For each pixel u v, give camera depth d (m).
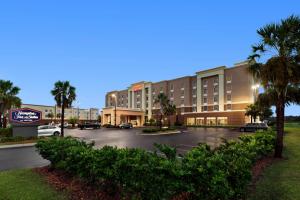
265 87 15.11
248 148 10.61
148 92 101.81
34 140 27.12
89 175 7.68
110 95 124.62
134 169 5.80
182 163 5.73
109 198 6.84
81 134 42.38
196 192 5.35
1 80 41.88
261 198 6.95
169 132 43.12
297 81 13.75
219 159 5.80
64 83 36.69
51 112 116.44
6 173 10.67
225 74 74.75
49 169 10.64
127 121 88.88
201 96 81.19
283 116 14.19
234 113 71.12
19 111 28.16
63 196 7.38
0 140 25.59
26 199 7.16
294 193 7.38
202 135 37.00
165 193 5.37
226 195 5.25
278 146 13.98
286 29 13.74
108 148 7.62
